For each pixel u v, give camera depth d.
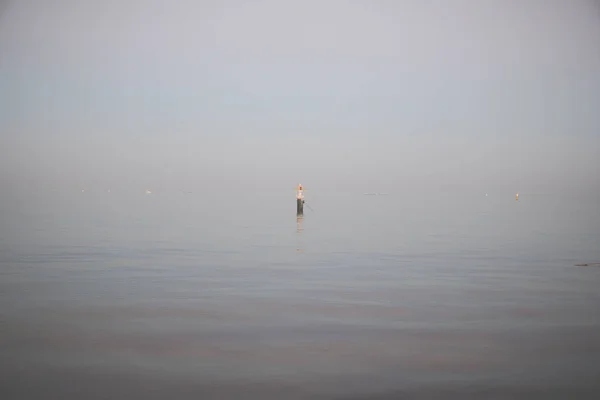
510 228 45.78
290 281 21.80
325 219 55.06
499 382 11.80
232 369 12.47
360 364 12.75
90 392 11.30
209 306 17.72
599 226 47.81
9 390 11.36
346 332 15.05
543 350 13.63
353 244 33.88
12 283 21.12
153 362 12.84
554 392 11.35
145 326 15.51
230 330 15.19
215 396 11.18
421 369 12.47
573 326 15.58
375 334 14.87
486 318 16.39
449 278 22.53
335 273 23.59
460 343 14.14
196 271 24.00
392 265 25.75
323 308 17.53
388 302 18.33
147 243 33.81
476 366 12.62
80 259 27.20
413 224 49.56
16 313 16.72
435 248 32.03
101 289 20.17
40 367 12.52
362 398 11.11
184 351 13.55
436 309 17.42
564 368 12.52
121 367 12.55
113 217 56.12
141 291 19.89
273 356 13.23
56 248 31.11
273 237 37.78
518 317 16.52
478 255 29.12
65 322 15.81
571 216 61.38
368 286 20.86
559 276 23.00
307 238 37.28
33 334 14.71
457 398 11.10
